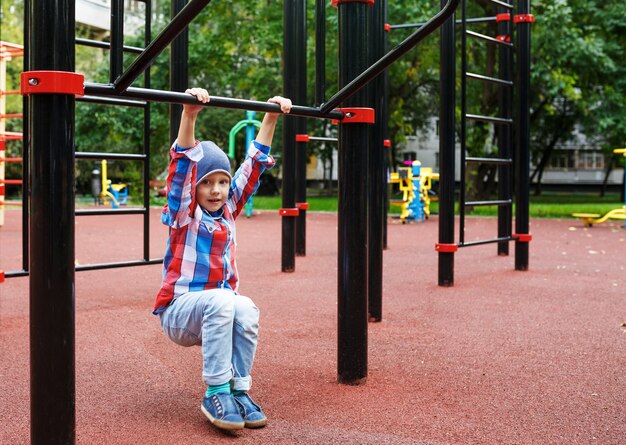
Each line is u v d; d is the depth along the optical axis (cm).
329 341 426
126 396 317
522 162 759
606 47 1734
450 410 298
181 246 283
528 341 432
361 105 324
